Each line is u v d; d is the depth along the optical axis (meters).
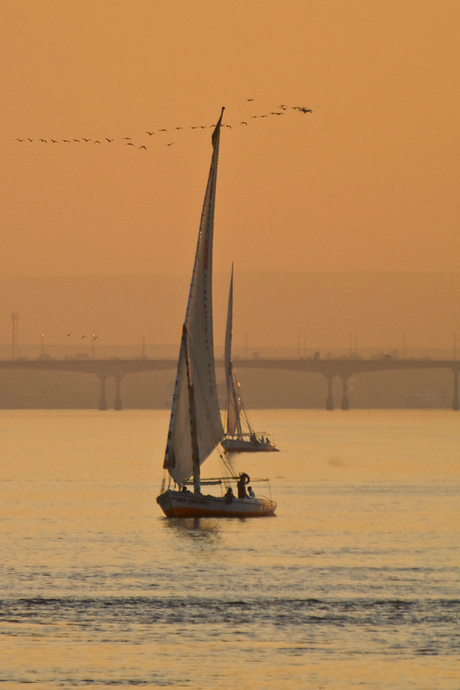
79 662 165.75
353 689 154.75
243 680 158.38
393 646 173.88
